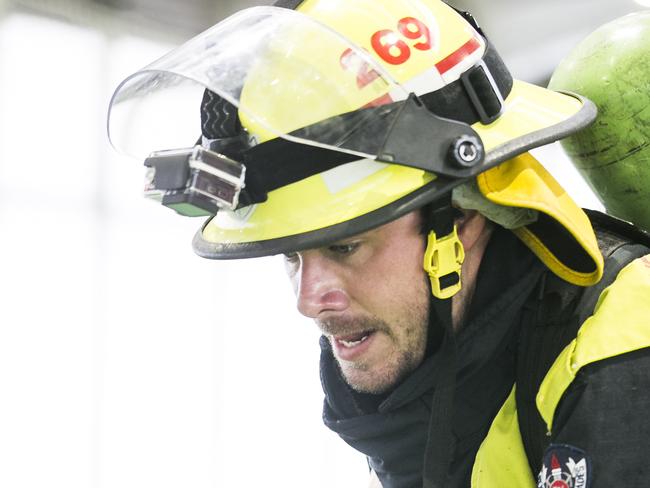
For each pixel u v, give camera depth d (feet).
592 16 42.83
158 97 9.80
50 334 48.06
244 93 8.89
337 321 9.60
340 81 8.89
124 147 9.79
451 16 10.01
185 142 10.09
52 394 47.98
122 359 51.19
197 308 55.16
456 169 8.82
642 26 10.57
